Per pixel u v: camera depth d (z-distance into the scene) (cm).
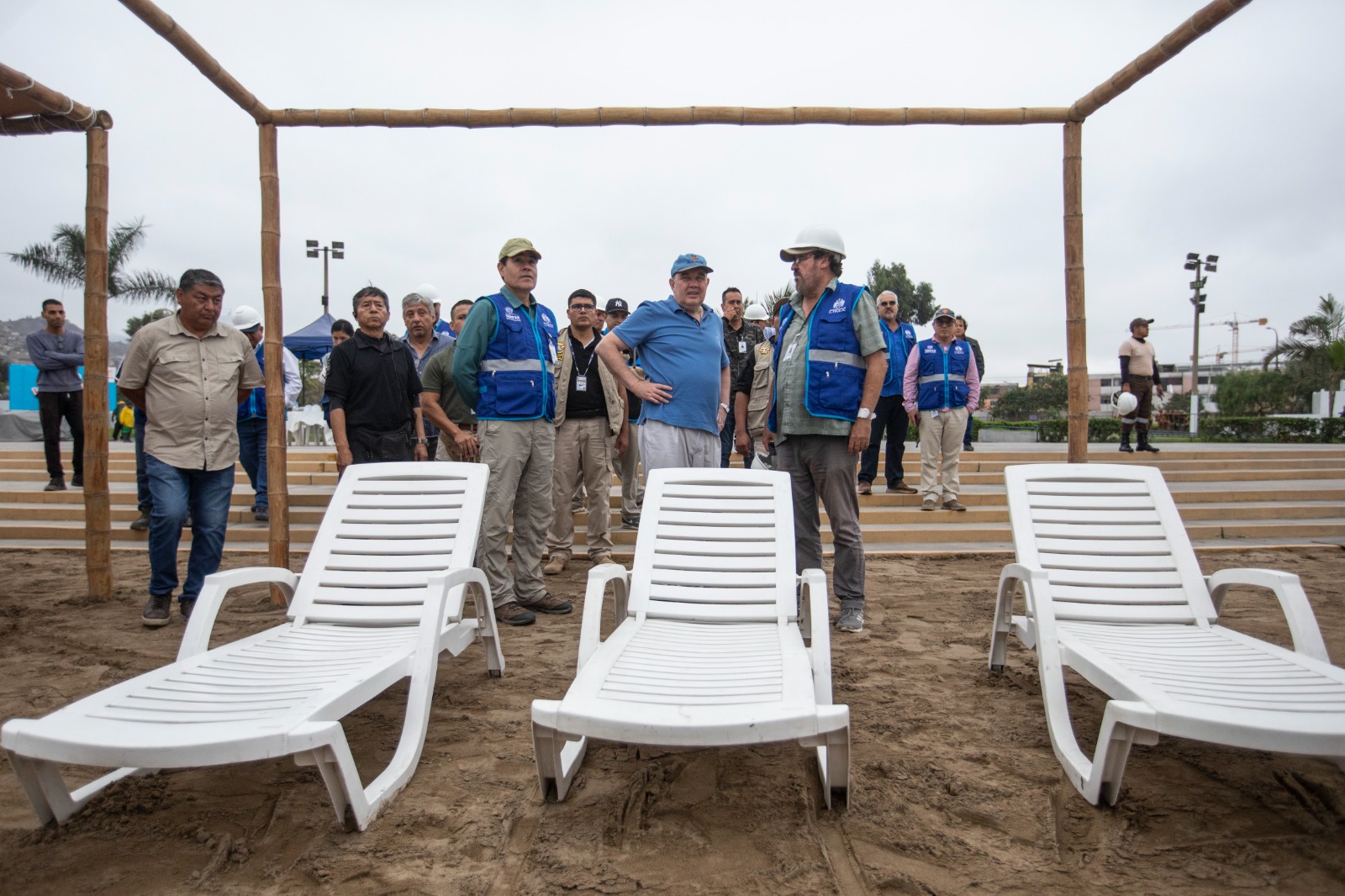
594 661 291
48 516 905
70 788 293
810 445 480
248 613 538
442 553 389
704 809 270
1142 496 405
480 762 306
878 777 293
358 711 362
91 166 553
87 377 564
